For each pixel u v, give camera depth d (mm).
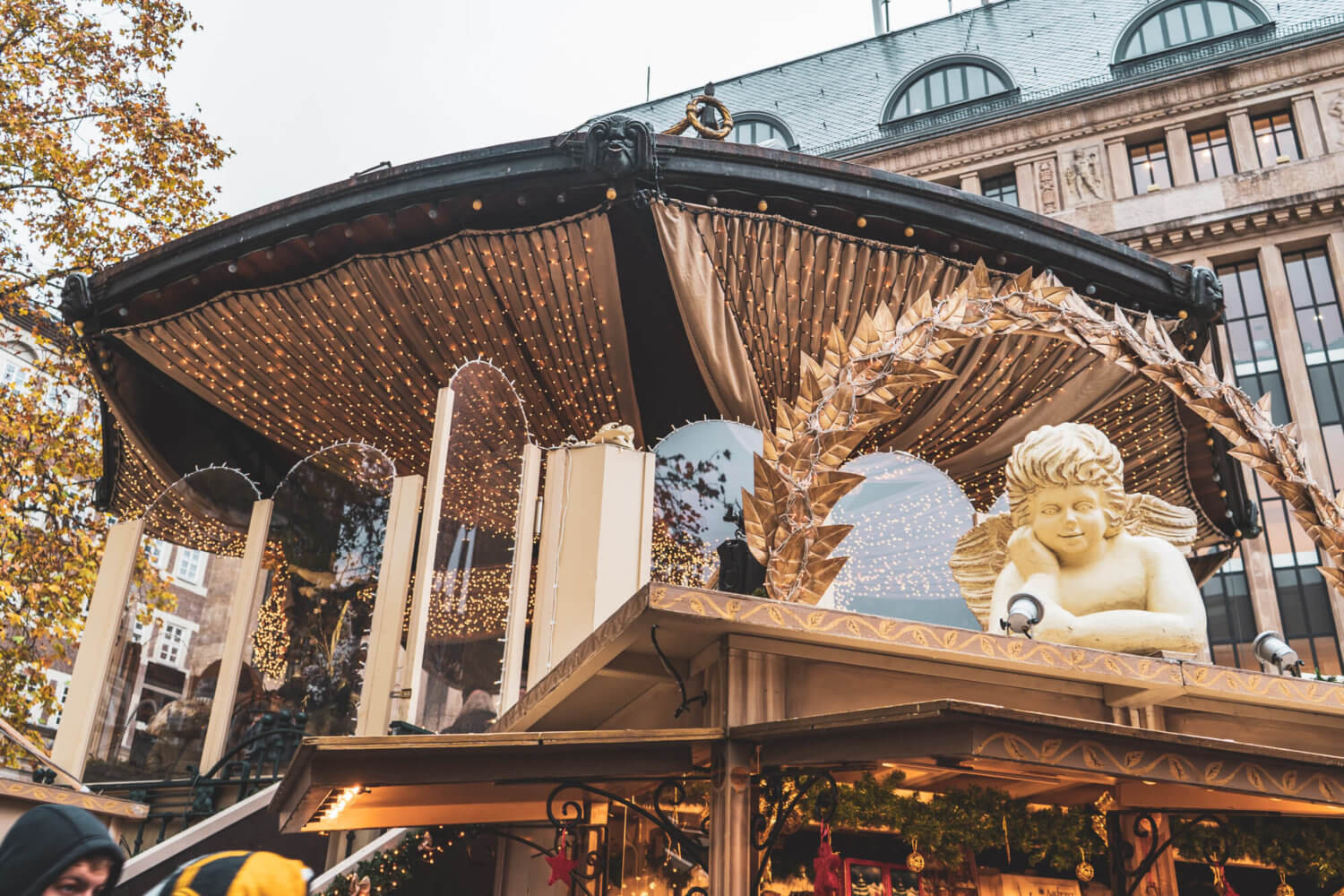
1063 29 36781
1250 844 3982
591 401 10203
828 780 3295
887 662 3402
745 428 8430
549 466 8312
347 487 9641
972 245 9312
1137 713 3619
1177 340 10055
